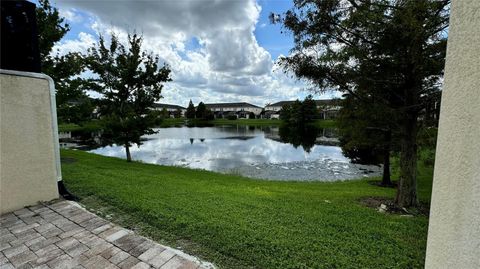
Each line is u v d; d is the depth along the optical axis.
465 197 0.96
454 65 1.03
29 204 3.60
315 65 4.78
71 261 2.30
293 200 4.79
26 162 3.56
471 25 0.93
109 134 10.49
